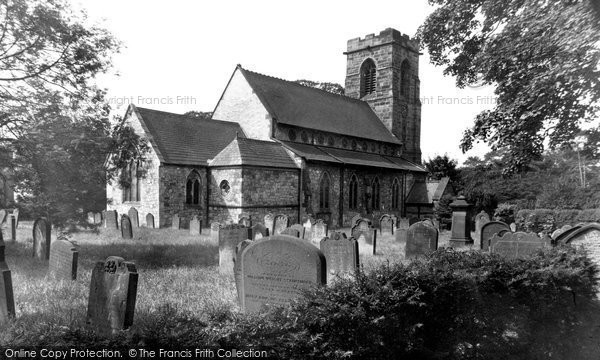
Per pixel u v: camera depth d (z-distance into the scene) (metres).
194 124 33.25
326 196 35.22
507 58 11.91
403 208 44.16
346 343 5.15
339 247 12.77
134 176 29.42
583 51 10.11
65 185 13.95
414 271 6.45
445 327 6.62
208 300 9.21
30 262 13.02
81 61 14.78
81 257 14.19
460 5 14.12
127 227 20.55
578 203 33.56
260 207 29.77
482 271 7.43
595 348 7.98
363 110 47.28
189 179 29.73
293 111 37.19
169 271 12.46
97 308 6.55
